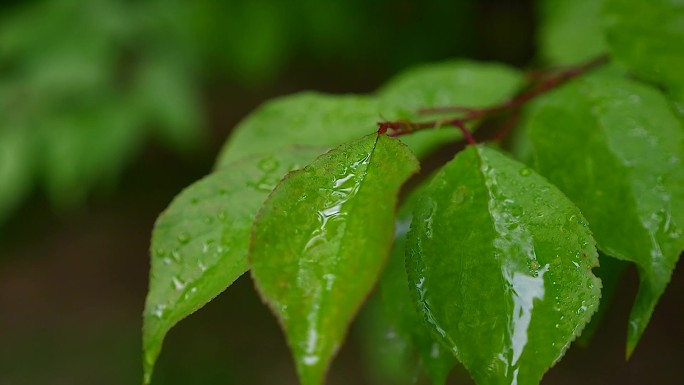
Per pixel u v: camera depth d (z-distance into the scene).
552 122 0.45
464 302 0.39
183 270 0.41
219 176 0.42
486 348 0.39
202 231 0.41
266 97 1.77
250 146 0.47
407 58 1.28
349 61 1.38
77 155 1.04
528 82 0.51
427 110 0.47
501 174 0.40
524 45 1.31
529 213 0.40
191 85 1.17
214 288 0.40
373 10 1.24
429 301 0.39
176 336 1.87
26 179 1.04
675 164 0.43
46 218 2.06
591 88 0.46
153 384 1.77
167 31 1.11
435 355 0.42
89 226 2.13
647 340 1.64
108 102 1.07
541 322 0.39
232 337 1.87
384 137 0.39
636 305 0.41
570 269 0.39
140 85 1.09
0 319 2.00
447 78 0.51
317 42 1.20
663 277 0.42
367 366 1.66
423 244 0.40
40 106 1.05
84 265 2.11
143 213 2.01
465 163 0.41
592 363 1.63
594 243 0.39
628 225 0.42
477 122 0.47
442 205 0.40
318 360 0.36
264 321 1.89
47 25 1.08
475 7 1.29
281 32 1.15
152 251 0.41
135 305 2.03
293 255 0.37
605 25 0.49
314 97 0.48
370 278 0.37
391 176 0.38
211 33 1.13
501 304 0.39
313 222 0.38
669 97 0.47
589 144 0.44
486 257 0.39
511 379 0.38
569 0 0.62
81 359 1.87
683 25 0.48
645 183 0.43
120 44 1.10
